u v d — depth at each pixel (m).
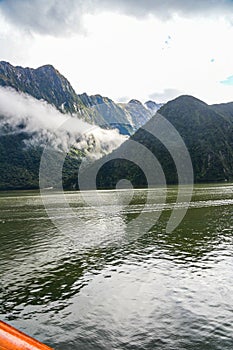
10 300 20.67
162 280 23.59
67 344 15.41
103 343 15.46
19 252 33.66
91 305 19.67
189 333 16.14
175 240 36.75
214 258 28.88
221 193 100.56
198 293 20.95
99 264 28.28
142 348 15.02
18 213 66.25
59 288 22.64
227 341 15.33
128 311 18.72
